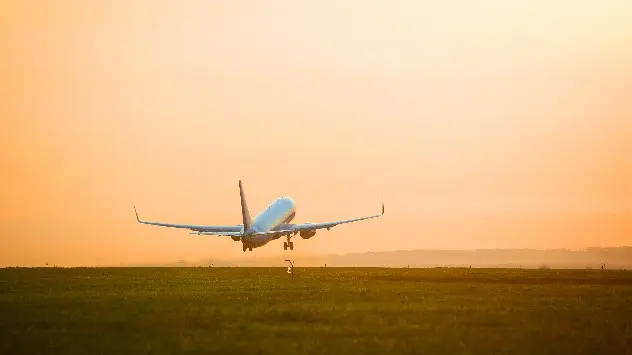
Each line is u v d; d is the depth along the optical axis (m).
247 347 133.50
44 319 169.00
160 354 128.38
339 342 137.88
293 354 126.56
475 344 136.12
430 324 160.62
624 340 141.25
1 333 150.62
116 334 149.25
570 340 140.88
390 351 129.00
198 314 176.62
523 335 146.12
